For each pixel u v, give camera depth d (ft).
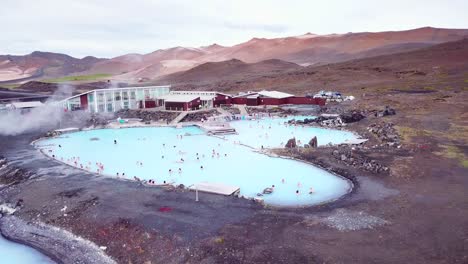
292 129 281.54
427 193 131.13
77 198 137.18
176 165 190.49
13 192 152.56
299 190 148.87
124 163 195.00
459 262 87.20
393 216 113.09
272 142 237.86
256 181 161.68
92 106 345.51
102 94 349.00
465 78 460.55
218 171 178.09
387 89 438.81
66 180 158.71
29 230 122.93
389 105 333.21
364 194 133.39
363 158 179.22
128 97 367.86
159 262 97.35
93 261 102.68
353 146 207.51
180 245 100.53
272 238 101.40
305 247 96.37
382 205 122.01
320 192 146.00
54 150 225.97
